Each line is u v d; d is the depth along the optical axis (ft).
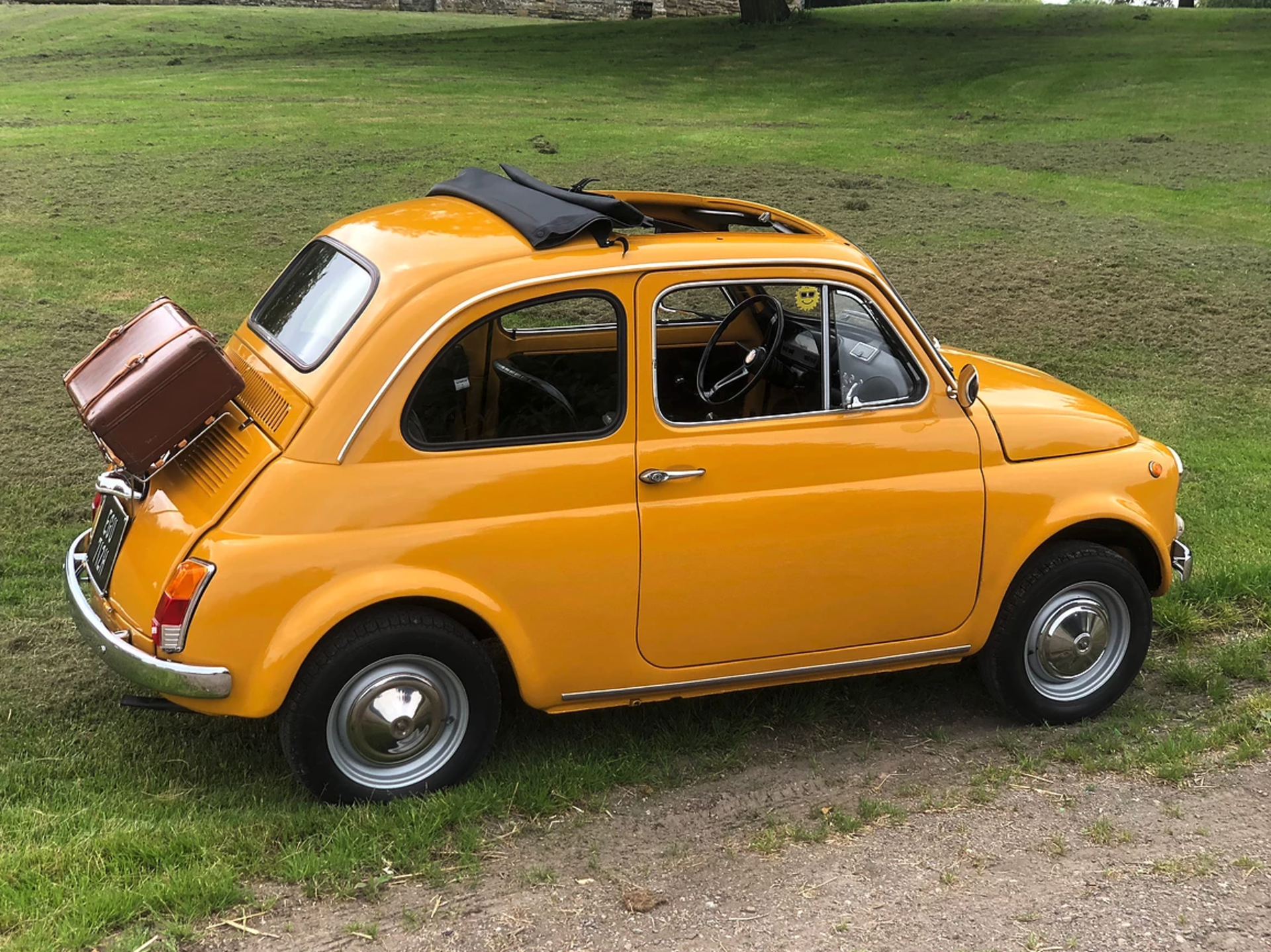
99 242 38.47
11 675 16.06
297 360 13.07
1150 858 12.84
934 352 14.46
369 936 11.12
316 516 12.10
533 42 97.55
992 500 14.53
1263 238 44.42
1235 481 25.16
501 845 12.80
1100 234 44.21
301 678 12.36
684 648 13.80
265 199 44.14
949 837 13.24
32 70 78.23
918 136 61.31
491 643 16.90
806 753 15.08
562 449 12.95
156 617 11.91
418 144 53.72
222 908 11.41
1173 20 104.37
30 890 11.27
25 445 24.13
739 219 16.14
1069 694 15.79
